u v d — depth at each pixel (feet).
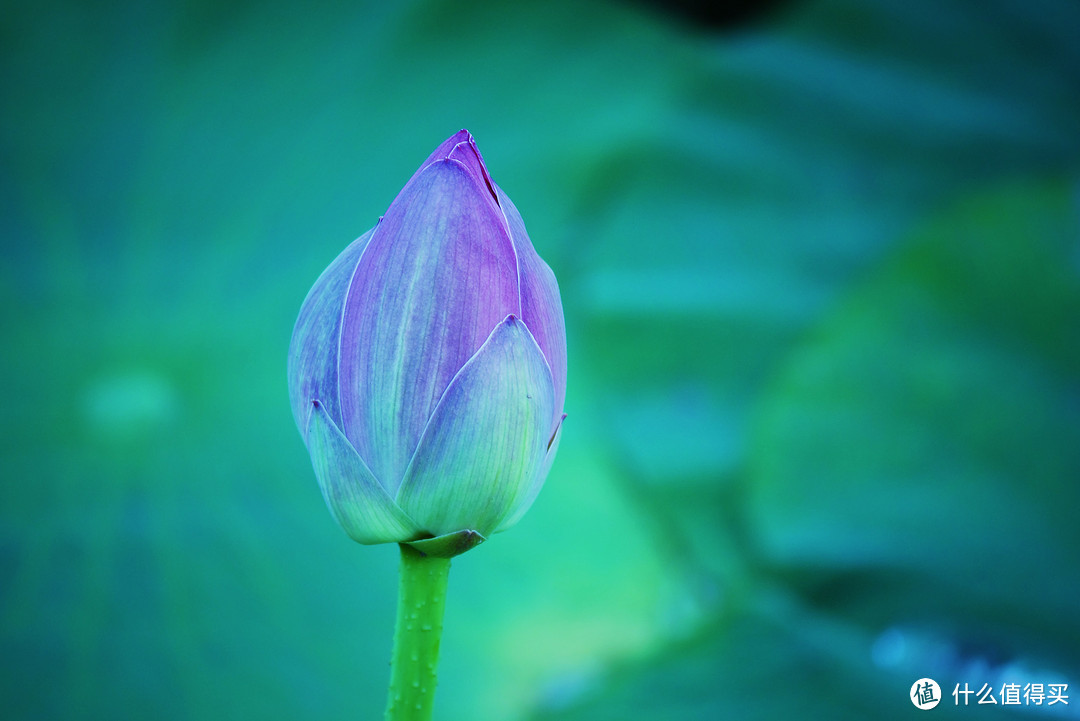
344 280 2.55
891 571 4.34
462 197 2.52
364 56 4.96
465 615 4.55
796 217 5.04
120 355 4.33
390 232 2.52
